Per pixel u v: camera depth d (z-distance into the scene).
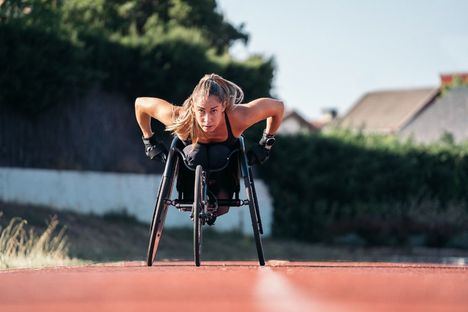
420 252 27.83
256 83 25.81
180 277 4.53
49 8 20.61
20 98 19.16
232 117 5.97
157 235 6.15
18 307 3.27
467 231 30.80
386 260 22.89
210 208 6.21
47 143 20.36
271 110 6.16
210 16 34.47
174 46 23.27
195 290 3.88
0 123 19.14
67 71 19.95
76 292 3.82
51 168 20.41
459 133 55.06
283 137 28.67
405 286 4.10
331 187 29.08
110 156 22.28
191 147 6.05
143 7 31.33
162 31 24.73
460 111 56.50
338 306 3.25
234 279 4.43
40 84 19.34
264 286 4.07
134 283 4.23
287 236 28.36
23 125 19.67
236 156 6.14
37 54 19.17
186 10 32.75
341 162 29.34
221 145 6.05
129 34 24.61
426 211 30.27
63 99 20.58
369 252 26.59
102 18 28.14
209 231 24.53
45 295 3.71
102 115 22.08
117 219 21.70
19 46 18.78
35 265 11.29
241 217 26.25
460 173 31.23
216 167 6.01
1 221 16.62
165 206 6.11
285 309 3.15
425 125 56.88
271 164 28.42
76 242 17.31
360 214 29.39
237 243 23.81
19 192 19.06
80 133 21.34
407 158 30.41
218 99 5.82
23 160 19.67
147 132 6.54
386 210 29.77
